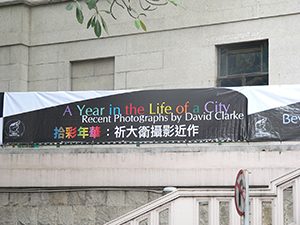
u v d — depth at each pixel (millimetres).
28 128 11891
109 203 11703
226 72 14047
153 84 14422
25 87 15586
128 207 11586
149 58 14523
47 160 11805
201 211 10461
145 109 11484
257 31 13570
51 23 15594
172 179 11094
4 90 15570
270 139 10914
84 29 15219
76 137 11695
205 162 11000
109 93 11680
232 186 10758
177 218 8742
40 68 15602
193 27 14180
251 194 8555
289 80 13148
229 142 11406
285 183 8508
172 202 8812
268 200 8523
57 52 15484
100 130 11609
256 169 10648
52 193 12031
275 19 13406
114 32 14906
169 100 11422
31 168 11828
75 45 15312
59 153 11805
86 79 15297
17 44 15562
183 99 11375
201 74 14008
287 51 13227
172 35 14352
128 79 14680
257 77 13734
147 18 14609
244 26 13711
